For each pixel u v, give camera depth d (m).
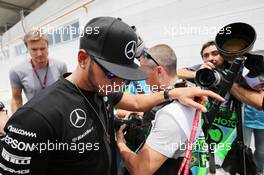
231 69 0.66
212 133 1.01
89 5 4.04
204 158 0.81
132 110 0.91
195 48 2.42
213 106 0.70
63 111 0.56
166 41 2.73
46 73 1.66
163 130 0.70
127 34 0.56
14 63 8.46
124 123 0.96
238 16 2.03
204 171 0.81
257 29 1.91
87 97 0.63
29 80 1.63
